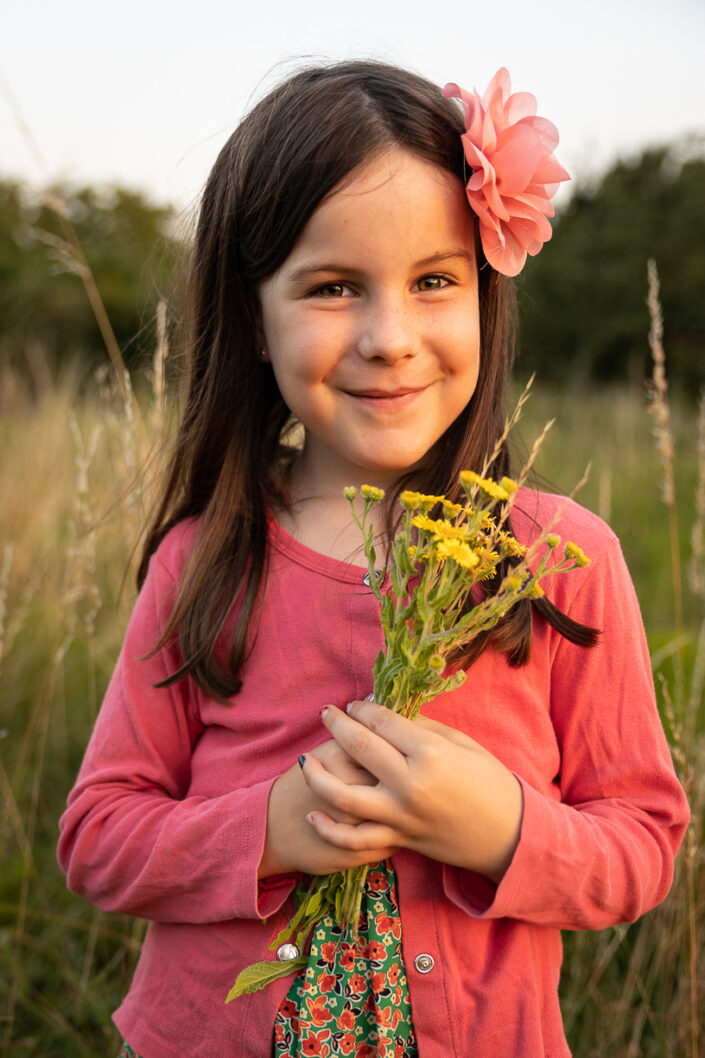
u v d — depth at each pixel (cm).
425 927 106
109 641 266
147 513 175
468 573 92
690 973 156
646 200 1120
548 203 113
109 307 1373
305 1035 105
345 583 118
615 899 105
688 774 167
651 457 516
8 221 1459
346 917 103
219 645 122
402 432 110
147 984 119
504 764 110
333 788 99
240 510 128
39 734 259
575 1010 171
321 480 129
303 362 109
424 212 104
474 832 99
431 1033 104
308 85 113
